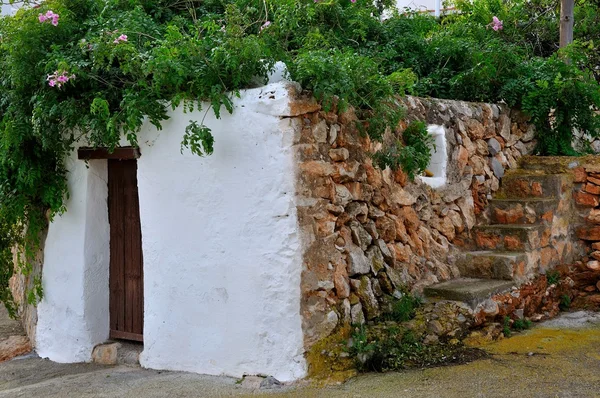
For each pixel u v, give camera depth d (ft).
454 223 21.30
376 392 14.48
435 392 14.37
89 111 17.17
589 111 24.62
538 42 33.42
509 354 16.92
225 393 14.92
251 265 15.72
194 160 16.43
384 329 16.83
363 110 17.70
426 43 25.30
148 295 17.35
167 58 15.46
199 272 16.48
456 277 20.62
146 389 15.61
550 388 14.48
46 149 18.21
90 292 18.88
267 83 16.52
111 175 19.08
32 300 20.08
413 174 18.54
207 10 22.12
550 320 20.59
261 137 15.55
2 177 18.37
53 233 19.44
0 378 17.97
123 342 18.94
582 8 33.81
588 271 22.85
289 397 14.37
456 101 22.31
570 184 23.25
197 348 16.60
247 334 15.81
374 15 27.02
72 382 16.69
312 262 15.70
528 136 25.43
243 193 15.80
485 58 24.12
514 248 21.11
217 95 15.69
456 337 17.42
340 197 16.75
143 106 16.22
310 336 15.48
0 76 18.39
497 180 23.43
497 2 33.73
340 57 17.07
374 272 17.62
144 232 17.33
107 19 18.39
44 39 17.58
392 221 18.69
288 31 18.89
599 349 17.30
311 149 15.88
